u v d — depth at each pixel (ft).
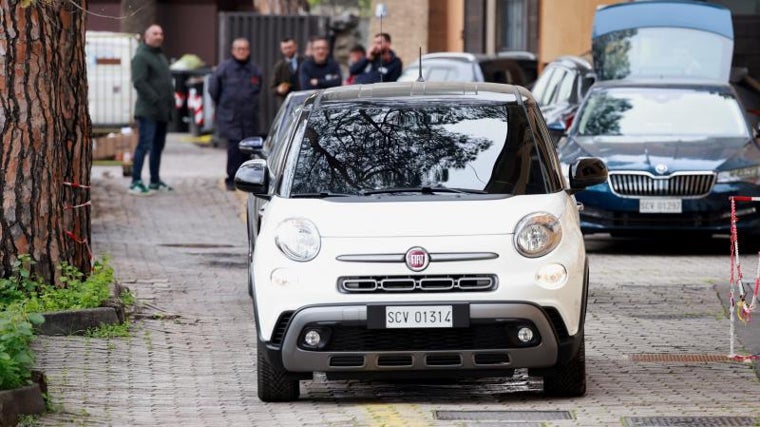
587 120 150.82
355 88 87.66
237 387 82.33
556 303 74.43
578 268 75.61
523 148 80.89
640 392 80.33
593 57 180.96
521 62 228.43
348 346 74.54
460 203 76.54
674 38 178.81
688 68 177.88
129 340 94.73
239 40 203.41
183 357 90.53
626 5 180.86
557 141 150.82
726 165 139.64
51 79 98.73
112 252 144.36
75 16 100.68
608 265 133.28
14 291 97.04
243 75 203.10
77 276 100.73
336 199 77.97
